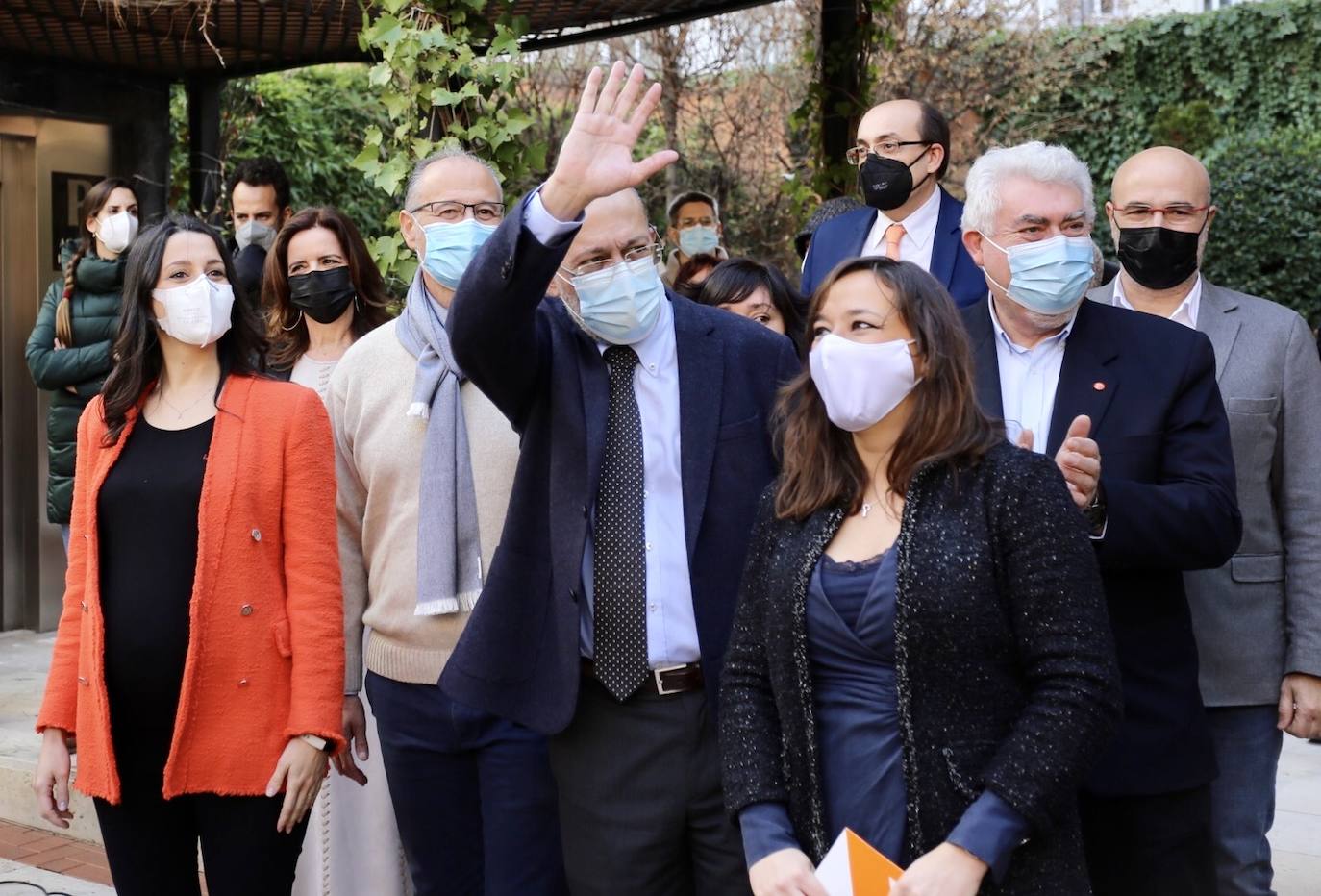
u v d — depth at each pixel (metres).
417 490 3.15
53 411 5.20
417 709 3.09
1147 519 2.43
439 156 3.27
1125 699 2.54
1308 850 4.10
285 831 2.73
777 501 2.24
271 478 2.74
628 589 2.50
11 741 4.98
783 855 2.06
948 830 1.98
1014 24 11.16
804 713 2.11
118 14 5.18
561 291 2.55
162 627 2.64
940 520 2.05
